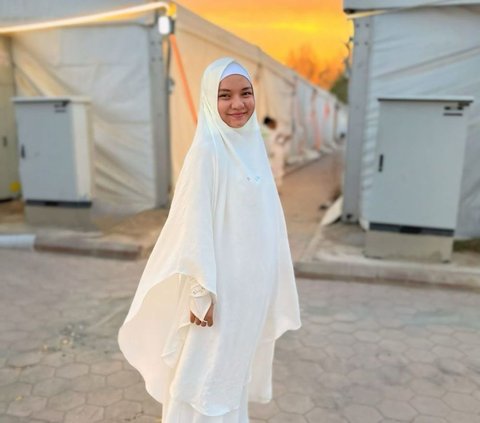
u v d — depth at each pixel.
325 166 14.10
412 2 5.45
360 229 6.14
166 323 2.07
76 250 5.37
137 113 6.82
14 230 5.99
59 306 4.06
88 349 3.35
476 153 5.58
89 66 6.84
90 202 6.17
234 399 1.95
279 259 2.08
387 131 4.71
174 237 1.82
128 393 2.84
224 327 1.86
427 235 4.86
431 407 2.74
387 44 5.72
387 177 4.82
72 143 5.88
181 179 1.84
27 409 2.69
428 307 4.07
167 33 6.26
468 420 2.63
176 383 1.91
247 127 1.89
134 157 6.97
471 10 5.41
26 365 3.13
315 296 4.30
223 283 1.84
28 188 6.17
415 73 5.72
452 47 5.54
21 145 6.05
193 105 7.76
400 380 3.00
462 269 4.69
